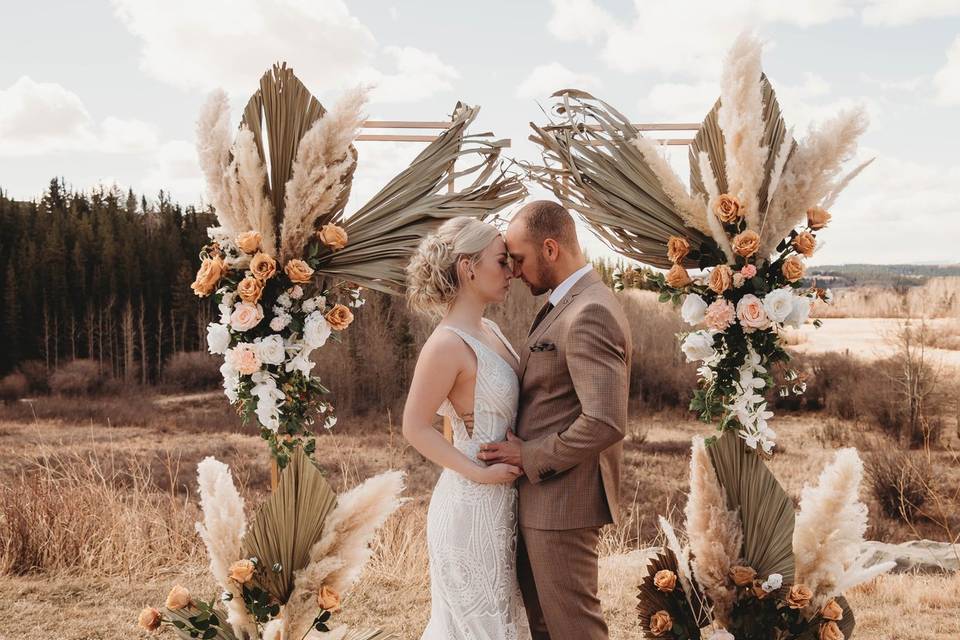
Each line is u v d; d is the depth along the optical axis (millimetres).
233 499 2521
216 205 2672
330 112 2588
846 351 14773
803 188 2371
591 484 2354
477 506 2387
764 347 2457
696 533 2449
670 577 2436
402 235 2838
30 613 3859
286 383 2678
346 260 2795
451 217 2826
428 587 4250
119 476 6852
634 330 15250
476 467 2346
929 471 7199
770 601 2385
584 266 2521
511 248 2529
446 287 2447
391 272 2795
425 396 2375
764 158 2428
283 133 2746
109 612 3885
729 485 2518
